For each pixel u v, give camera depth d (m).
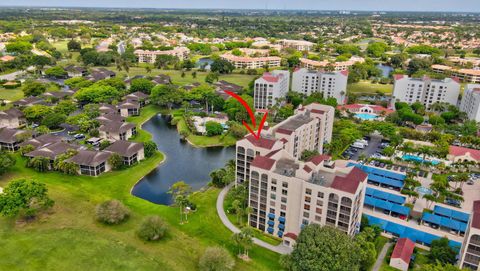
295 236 125.06
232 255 119.81
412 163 194.75
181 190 148.88
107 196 154.50
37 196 133.00
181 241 126.00
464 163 183.75
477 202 117.19
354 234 125.56
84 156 174.50
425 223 143.00
